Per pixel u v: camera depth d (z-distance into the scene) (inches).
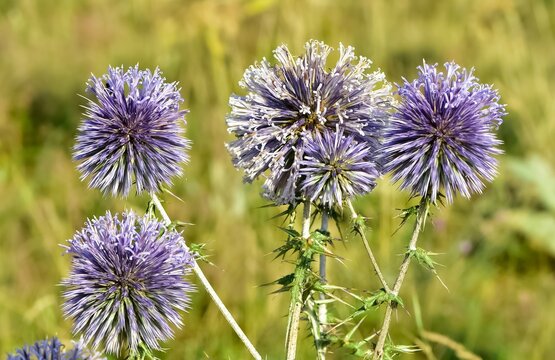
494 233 36.4
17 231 35.4
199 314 30.1
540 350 31.1
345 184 18.3
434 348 29.1
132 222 18.9
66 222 36.1
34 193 38.8
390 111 19.2
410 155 18.4
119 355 19.6
